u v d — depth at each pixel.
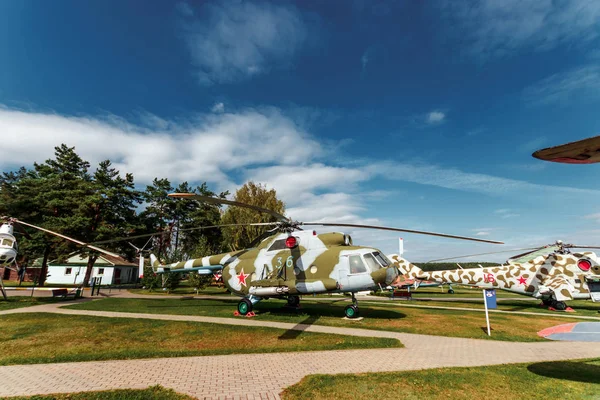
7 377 6.27
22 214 30.62
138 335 10.02
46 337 9.70
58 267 41.25
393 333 10.73
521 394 5.58
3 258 16.44
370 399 5.32
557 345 9.48
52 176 33.81
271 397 5.41
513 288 19.50
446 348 8.90
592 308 19.25
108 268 41.44
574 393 5.64
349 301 21.47
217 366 7.09
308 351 8.40
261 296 13.81
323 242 13.95
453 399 5.35
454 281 21.73
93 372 6.60
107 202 31.89
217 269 17.44
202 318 13.06
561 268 18.52
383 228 11.32
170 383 6.00
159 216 45.03
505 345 9.39
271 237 15.33
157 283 28.64
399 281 24.09
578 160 2.50
